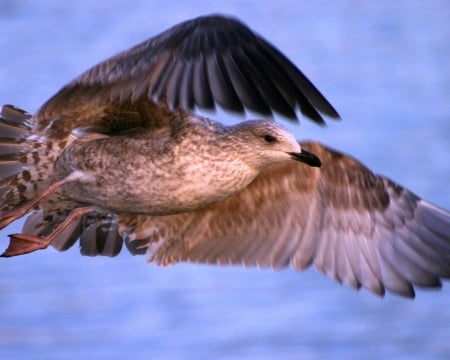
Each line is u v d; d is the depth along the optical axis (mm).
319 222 13367
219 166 12594
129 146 12547
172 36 10789
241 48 10531
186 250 13523
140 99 12258
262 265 13391
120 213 13023
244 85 10406
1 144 12625
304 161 12648
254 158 12672
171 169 12523
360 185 13195
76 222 13547
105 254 13633
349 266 13320
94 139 12648
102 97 11320
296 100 10367
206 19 10742
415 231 13266
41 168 12766
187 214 13414
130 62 11023
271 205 13367
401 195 13242
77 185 12789
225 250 13477
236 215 13430
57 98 11867
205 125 12648
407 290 13211
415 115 30219
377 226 13328
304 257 13344
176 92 10523
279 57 10453
